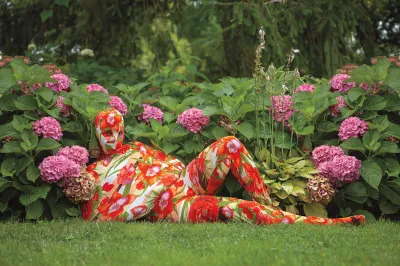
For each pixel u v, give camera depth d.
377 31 11.49
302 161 6.09
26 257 4.04
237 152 5.41
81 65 9.46
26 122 6.09
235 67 9.48
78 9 11.38
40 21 11.39
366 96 6.46
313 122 6.40
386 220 6.04
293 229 4.79
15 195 5.96
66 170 5.71
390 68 6.51
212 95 6.73
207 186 5.51
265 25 8.91
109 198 5.68
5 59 6.77
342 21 9.59
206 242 4.31
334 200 6.11
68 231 4.92
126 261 3.84
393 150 6.11
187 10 11.70
